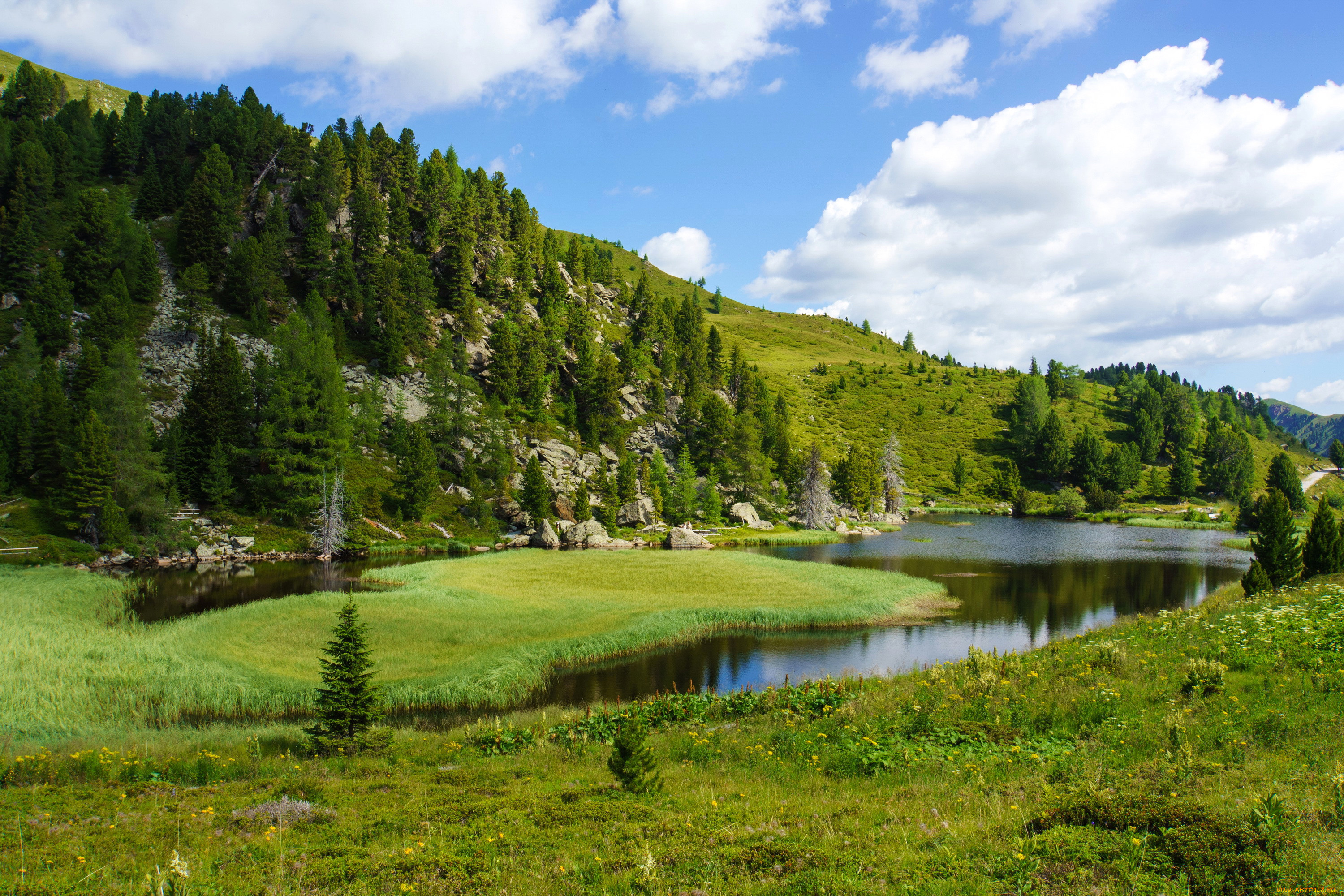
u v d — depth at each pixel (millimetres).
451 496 95875
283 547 75875
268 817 11312
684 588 51750
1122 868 6855
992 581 59219
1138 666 20219
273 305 115312
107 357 87875
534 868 8656
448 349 114375
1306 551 36281
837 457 156625
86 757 15609
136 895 7730
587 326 145250
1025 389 184375
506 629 37625
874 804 11109
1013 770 12789
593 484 105188
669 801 12039
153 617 42906
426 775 15094
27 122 132500
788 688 24391
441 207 147250
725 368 176750
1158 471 159875
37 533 66312
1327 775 9508
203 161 136125
